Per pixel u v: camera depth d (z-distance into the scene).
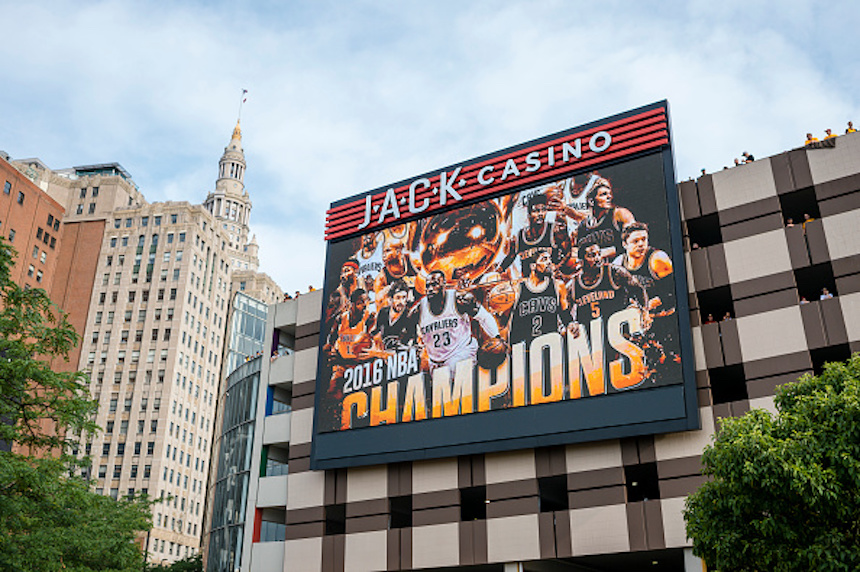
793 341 37.06
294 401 52.81
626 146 43.31
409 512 52.00
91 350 137.12
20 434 30.41
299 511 48.91
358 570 44.81
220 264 155.50
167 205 146.50
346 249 52.19
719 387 42.53
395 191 51.47
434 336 45.94
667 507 36.84
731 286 39.53
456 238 47.38
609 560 41.59
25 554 31.14
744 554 23.88
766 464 23.11
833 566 21.95
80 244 144.50
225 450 61.72
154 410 131.38
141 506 60.25
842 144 39.12
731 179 41.53
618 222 42.00
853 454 22.91
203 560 78.06
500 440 41.50
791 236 38.91
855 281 36.66
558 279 42.72
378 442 45.72
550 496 45.75
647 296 39.78
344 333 49.91
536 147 46.53
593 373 39.97
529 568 40.62
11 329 29.81
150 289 140.12
